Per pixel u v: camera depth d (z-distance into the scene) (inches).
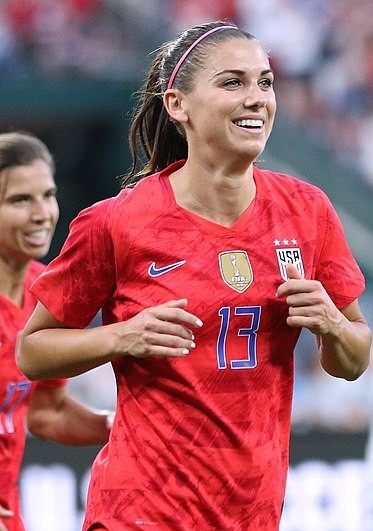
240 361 478.9
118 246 482.9
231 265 478.9
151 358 479.5
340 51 1782.7
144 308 481.7
